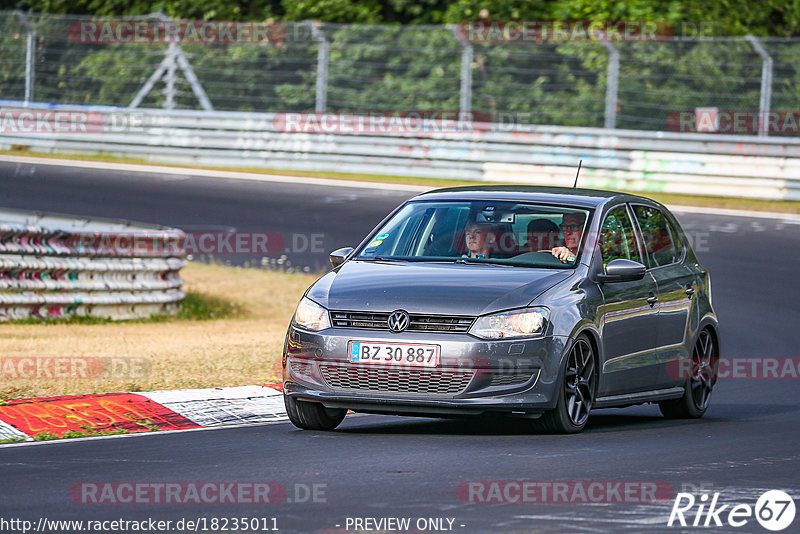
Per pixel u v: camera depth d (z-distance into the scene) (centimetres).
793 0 12838
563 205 3406
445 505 2255
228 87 12225
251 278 7112
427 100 11744
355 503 2270
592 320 3150
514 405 2958
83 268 5709
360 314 3033
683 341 3603
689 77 11075
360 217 8388
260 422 3338
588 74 11675
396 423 3372
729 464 2738
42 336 5009
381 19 13525
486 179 9875
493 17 12900
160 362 4234
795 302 6256
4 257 5394
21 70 12344
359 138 10306
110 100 12488
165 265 6184
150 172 10038
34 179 9431
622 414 3797
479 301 3002
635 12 12312
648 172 9488
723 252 7369
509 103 11669
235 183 9619
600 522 2141
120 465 2648
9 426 3089
